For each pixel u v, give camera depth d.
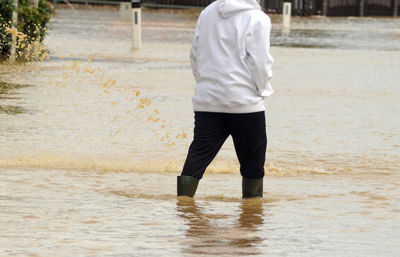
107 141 19.73
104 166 16.02
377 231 10.45
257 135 12.74
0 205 11.41
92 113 24.67
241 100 12.49
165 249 9.01
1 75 34.09
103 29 72.56
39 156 16.98
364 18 122.75
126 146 19.17
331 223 10.95
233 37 12.49
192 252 8.89
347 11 124.88
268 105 28.45
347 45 63.88
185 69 41.19
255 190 13.05
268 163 17.67
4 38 38.53
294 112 26.86
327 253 9.09
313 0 121.88
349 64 47.47
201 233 9.97
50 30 66.69
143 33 70.50
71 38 59.97
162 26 82.88
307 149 19.80
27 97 27.80
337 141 21.22
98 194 12.76
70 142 19.33
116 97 28.91
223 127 12.83
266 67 12.35
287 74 40.50
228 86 12.48
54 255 8.57
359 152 19.55
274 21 102.12
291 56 51.84
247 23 12.41
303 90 33.62
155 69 40.56
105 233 9.78
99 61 43.47
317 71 42.62
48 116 23.58
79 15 96.31
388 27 96.81
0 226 9.99
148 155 18.02
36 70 36.66
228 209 11.85
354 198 13.25
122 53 49.50
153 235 9.76
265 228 10.45
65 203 11.78
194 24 89.00
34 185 13.34
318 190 14.08
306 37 72.38
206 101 12.65
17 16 39.59
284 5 89.69
